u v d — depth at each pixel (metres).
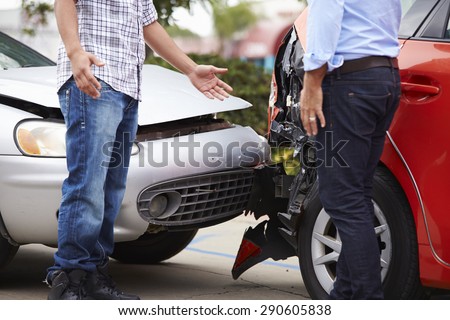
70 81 5.15
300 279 7.01
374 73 4.60
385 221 5.27
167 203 5.87
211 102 6.39
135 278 6.94
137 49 5.34
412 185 5.12
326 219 5.47
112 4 5.21
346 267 4.86
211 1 11.39
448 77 5.03
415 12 5.37
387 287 5.26
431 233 5.05
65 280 5.28
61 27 4.98
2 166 5.73
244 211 6.39
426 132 5.07
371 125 4.67
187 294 6.38
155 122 5.84
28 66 7.29
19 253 7.91
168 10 10.57
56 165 5.65
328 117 4.65
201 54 12.30
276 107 5.89
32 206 5.71
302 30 5.16
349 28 4.61
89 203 5.18
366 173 4.93
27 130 5.75
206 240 8.66
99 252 5.41
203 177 5.95
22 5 11.42
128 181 5.66
